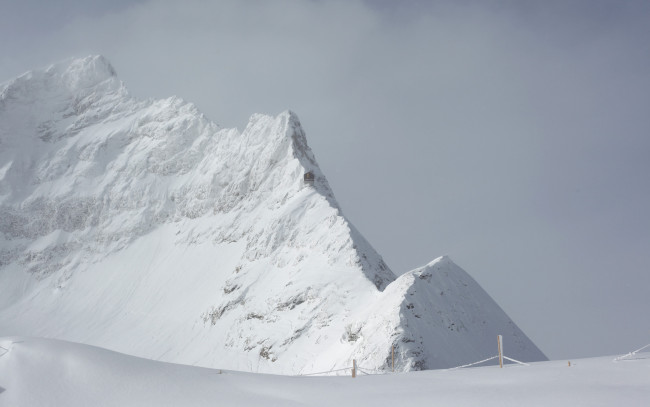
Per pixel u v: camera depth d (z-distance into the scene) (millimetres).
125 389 25625
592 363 30859
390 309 100625
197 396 25344
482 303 117375
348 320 126750
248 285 174125
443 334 99562
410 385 27359
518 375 28359
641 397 22125
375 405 23469
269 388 26984
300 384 27859
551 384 25391
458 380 28156
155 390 25766
